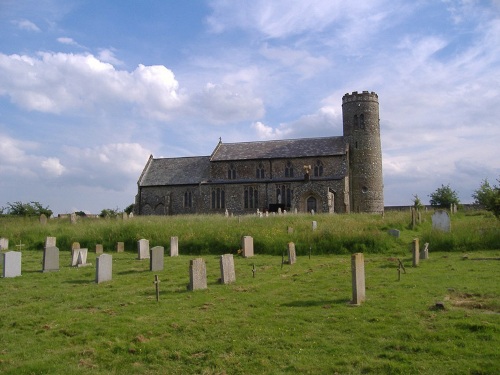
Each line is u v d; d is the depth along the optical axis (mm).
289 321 12867
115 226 36344
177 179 75250
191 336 12078
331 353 10531
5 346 11672
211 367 10266
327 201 63125
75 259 25344
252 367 10094
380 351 10484
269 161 71062
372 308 13656
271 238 30203
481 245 26703
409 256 25922
